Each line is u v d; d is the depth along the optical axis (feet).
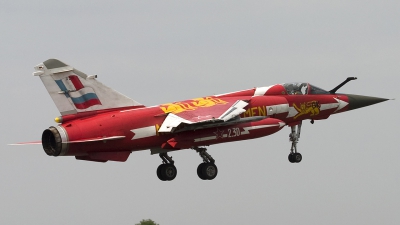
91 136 350.43
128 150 365.40
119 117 359.25
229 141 379.14
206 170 386.73
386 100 438.40
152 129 364.79
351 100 431.02
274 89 407.44
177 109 372.38
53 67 352.69
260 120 384.47
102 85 362.33
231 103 382.42
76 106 356.59
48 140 353.51
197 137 371.76
